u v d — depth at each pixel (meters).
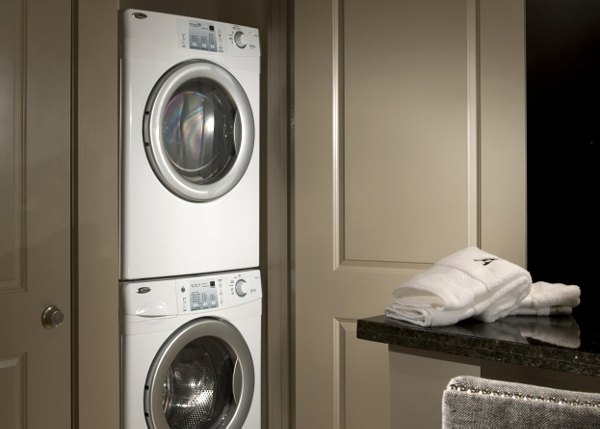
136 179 2.31
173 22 2.41
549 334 1.37
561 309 1.61
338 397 2.47
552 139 2.97
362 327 1.52
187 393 2.49
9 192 2.02
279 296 2.85
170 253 2.39
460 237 2.30
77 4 2.17
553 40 2.88
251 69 2.63
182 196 2.42
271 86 2.83
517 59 2.22
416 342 1.42
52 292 2.11
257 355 2.64
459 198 2.30
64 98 2.15
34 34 2.08
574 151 2.95
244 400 2.59
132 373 2.28
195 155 2.50
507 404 0.73
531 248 3.04
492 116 2.26
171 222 2.39
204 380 2.54
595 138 2.91
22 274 2.05
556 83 2.92
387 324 1.48
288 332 2.86
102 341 2.22
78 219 2.17
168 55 2.38
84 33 2.18
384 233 2.41
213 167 2.55
